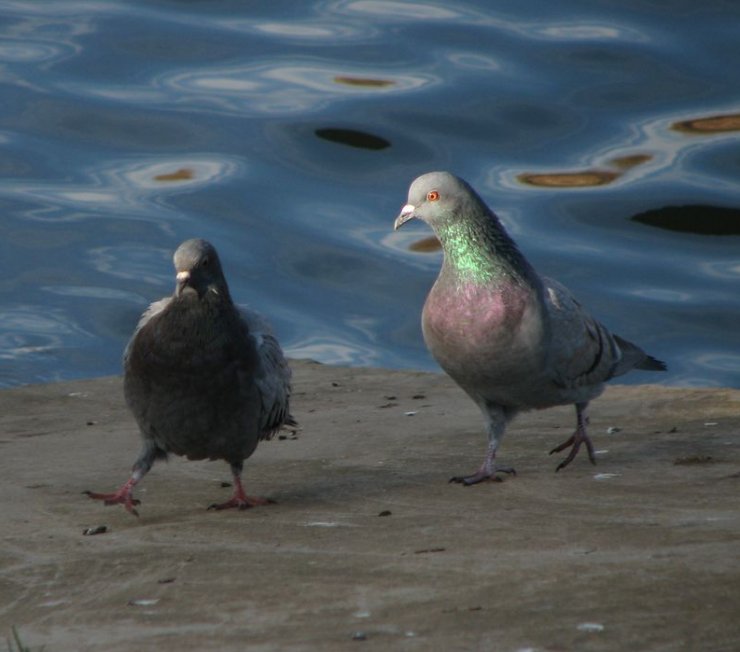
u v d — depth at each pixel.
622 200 20.22
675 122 22.05
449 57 23.88
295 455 11.41
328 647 6.22
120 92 22.45
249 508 9.73
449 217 10.36
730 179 20.61
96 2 26.00
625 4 26.22
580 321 10.77
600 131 21.98
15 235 18.56
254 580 7.60
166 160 20.75
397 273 18.44
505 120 21.97
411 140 21.48
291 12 25.80
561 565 7.34
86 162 20.72
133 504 9.70
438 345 10.57
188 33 24.59
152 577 7.86
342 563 7.84
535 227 19.55
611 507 9.14
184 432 9.68
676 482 9.88
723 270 18.75
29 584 7.92
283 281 18.12
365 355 16.53
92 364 15.77
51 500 10.02
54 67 23.17
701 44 24.50
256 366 9.84
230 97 22.50
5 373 15.45
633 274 18.62
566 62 23.81
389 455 11.29
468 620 6.46
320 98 22.47
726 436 11.49
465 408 13.12
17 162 20.52
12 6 25.66
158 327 9.52
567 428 12.18
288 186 20.30
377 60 23.77
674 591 6.66
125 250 18.27
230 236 18.98
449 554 7.90
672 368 16.64
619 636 6.10
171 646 6.49
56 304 17.12
